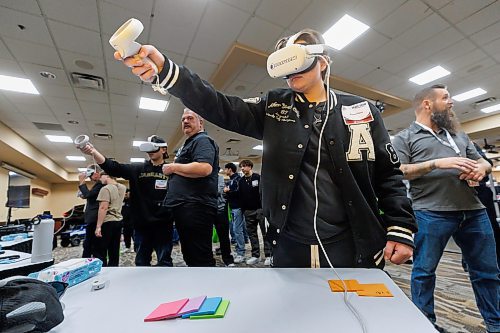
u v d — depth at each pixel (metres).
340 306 0.46
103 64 3.98
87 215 3.04
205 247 1.40
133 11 2.93
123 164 1.83
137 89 4.83
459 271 2.65
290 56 0.71
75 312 0.47
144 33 3.32
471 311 1.69
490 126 6.87
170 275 0.66
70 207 13.91
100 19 3.02
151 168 1.87
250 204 3.39
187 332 0.39
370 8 3.05
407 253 0.68
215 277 0.63
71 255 4.81
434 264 1.29
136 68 0.66
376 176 0.82
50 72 4.14
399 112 6.33
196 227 1.38
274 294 0.52
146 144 1.79
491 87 5.16
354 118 0.82
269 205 0.79
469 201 1.27
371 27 3.37
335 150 0.77
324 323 0.41
